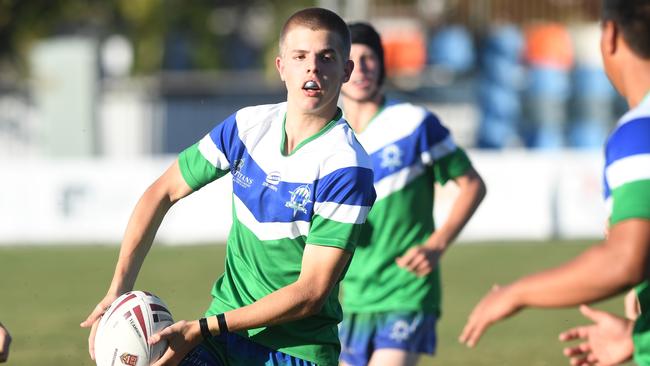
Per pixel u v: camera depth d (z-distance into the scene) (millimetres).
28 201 66938
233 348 16359
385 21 94625
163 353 15609
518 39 91875
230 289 16484
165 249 62188
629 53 12164
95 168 66938
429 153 22656
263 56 112750
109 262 56000
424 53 89625
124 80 107438
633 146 11570
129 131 102625
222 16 117125
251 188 16109
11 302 43344
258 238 16109
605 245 11172
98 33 110250
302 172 15711
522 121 93438
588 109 92312
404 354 22172
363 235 22469
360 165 15648
